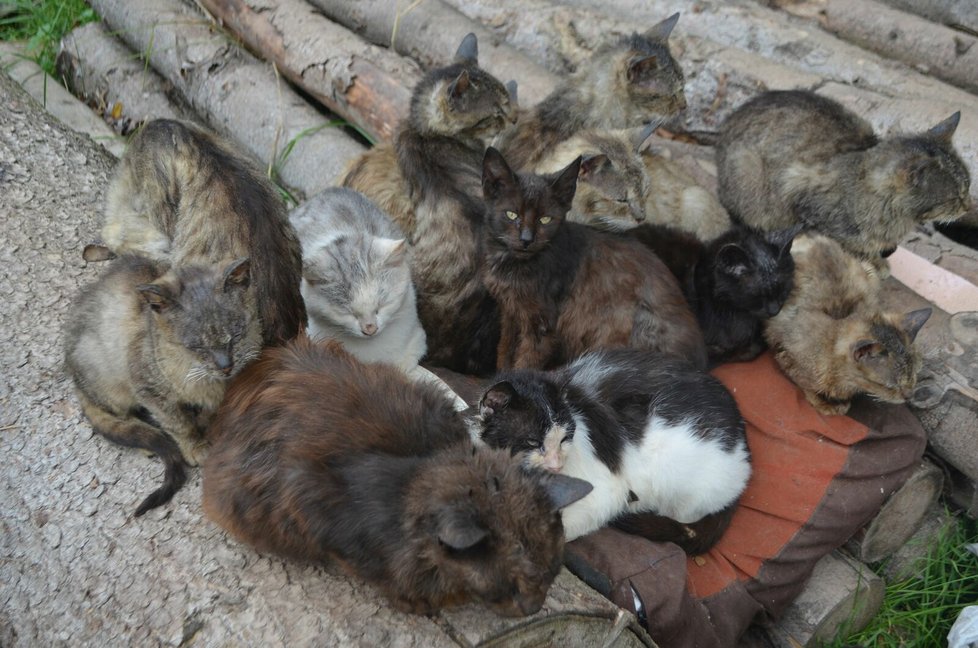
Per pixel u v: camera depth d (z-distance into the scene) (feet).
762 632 4.92
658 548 4.53
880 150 5.39
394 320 5.11
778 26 6.47
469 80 5.63
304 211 5.35
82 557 4.15
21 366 4.77
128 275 4.47
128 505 4.27
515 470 3.81
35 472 4.42
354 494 3.82
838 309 5.09
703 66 6.31
